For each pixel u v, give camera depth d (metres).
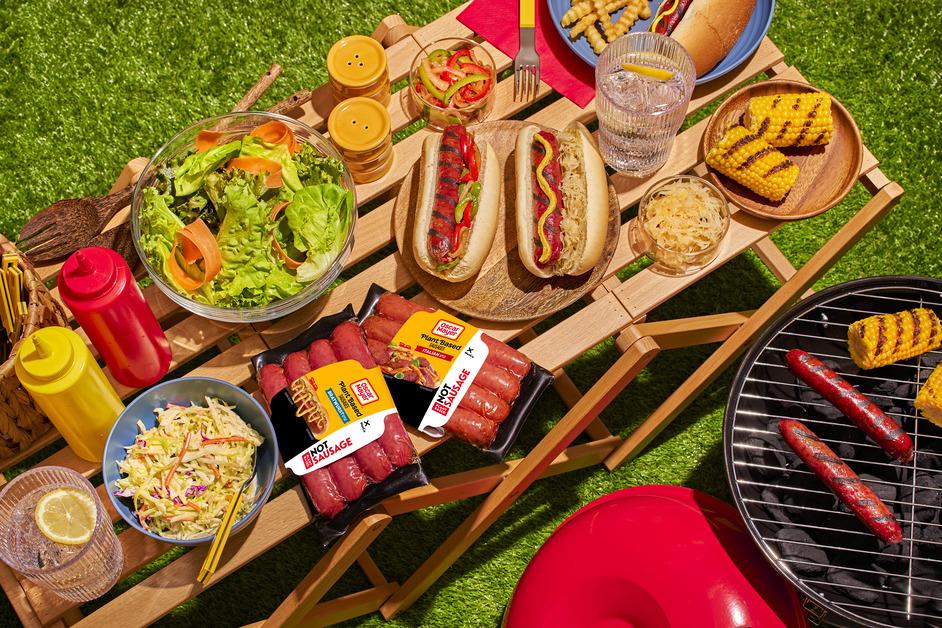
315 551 2.38
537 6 2.10
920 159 2.72
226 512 1.61
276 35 2.77
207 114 2.72
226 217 1.71
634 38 1.92
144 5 2.79
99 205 1.95
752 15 2.07
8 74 2.74
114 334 1.61
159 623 2.31
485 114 2.03
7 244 1.69
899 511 1.83
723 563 1.88
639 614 1.88
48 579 1.48
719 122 1.99
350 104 1.90
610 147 1.95
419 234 1.80
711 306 2.58
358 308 1.89
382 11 2.78
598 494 2.44
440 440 1.76
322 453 1.64
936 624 1.75
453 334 1.75
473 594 2.37
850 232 2.00
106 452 1.62
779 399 1.91
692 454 2.48
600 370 2.52
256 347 1.84
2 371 1.56
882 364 1.85
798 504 1.85
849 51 2.79
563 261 1.83
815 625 2.16
